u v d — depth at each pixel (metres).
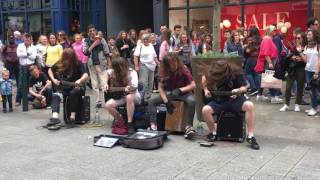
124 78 6.91
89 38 9.68
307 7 12.45
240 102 6.12
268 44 9.14
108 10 18.28
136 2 19.17
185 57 9.43
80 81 7.44
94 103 9.77
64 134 7.01
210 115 6.19
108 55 9.44
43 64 10.27
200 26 14.26
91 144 6.38
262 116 8.02
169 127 6.81
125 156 5.76
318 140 6.40
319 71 7.85
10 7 19.62
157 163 5.45
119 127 6.88
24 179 5.00
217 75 6.13
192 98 6.62
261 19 13.20
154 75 9.72
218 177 4.91
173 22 15.00
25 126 7.70
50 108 9.43
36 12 19.03
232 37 10.44
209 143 6.14
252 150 5.92
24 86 9.12
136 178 4.94
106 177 5.00
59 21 18.48
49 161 5.62
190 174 5.03
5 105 9.11
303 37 8.20
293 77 8.36
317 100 8.06
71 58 7.52
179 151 5.93
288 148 6.00
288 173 5.02
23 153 6.00
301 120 7.64
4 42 19.25
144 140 6.00
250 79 10.05
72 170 5.25
